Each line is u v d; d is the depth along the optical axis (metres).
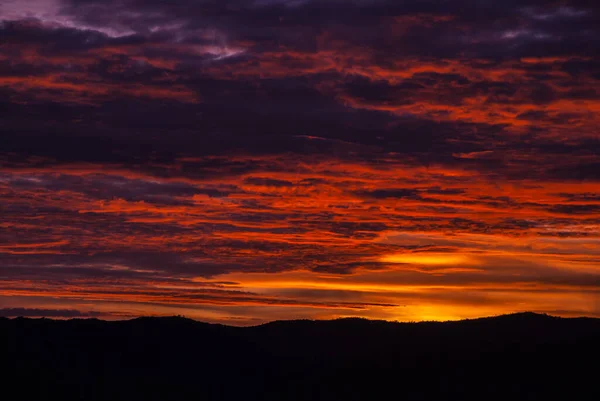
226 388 58.28
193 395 56.56
